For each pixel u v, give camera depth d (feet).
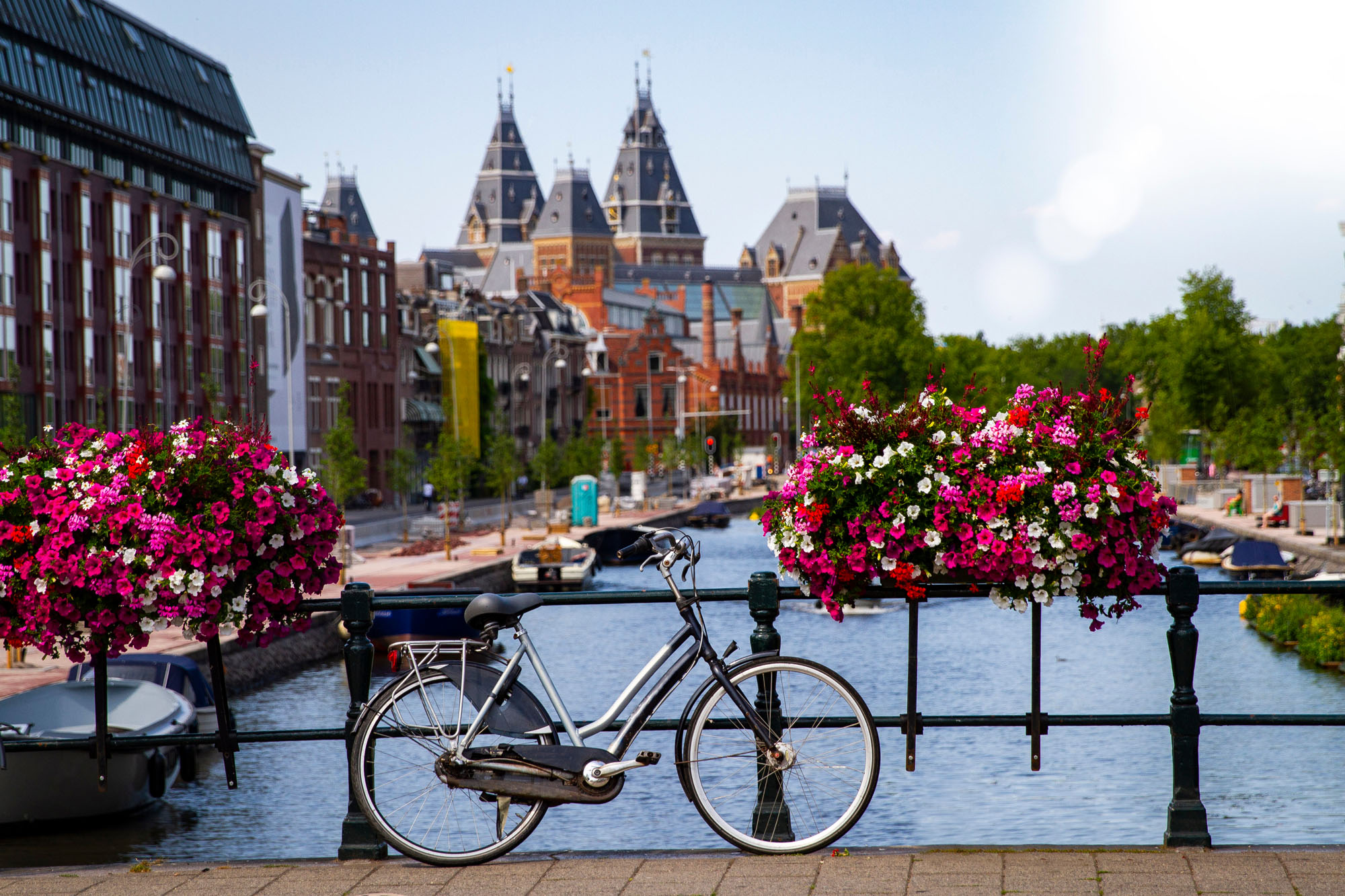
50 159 209.36
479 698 22.86
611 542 262.26
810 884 21.40
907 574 23.04
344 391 208.23
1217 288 354.13
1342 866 21.80
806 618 141.18
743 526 337.31
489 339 433.89
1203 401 350.23
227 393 273.54
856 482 23.02
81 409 217.36
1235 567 174.09
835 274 428.56
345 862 23.67
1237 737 84.64
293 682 108.58
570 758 22.58
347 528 170.91
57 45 216.33
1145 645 127.24
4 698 69.26
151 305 242.17
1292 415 258.37
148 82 244.42
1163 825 64.03
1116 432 23.30
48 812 59.57
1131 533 23.18
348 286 329.72
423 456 367.86
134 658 74.84
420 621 112.78
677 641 23.53
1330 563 171.42
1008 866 22.17
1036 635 23.66
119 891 22.15
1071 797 69.26
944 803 68.49
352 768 23.35
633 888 21.45
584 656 114.62
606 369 574.56
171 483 23.62
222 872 23.16
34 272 204.64
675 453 449.89
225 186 277.03
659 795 67.82
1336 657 113.39
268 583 23.62
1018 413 23.39
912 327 418.51
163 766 63.41
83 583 23.18
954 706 95.71
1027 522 22.85
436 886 21.90
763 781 23.21
